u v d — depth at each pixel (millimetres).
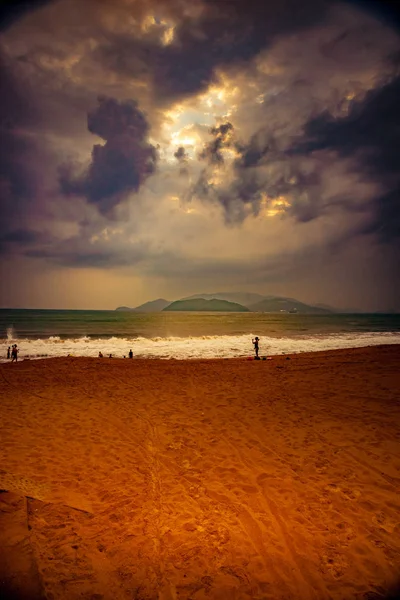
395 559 3385
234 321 81562
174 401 9883
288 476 5160
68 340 30250
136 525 3902
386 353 19875
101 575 3076
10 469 5172
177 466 5578
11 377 13781
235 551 3490
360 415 8070
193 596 2904
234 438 6832
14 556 3049
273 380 12805
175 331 46094
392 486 4781
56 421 7969
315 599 2910
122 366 16516
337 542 3637
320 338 34438
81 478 5074
